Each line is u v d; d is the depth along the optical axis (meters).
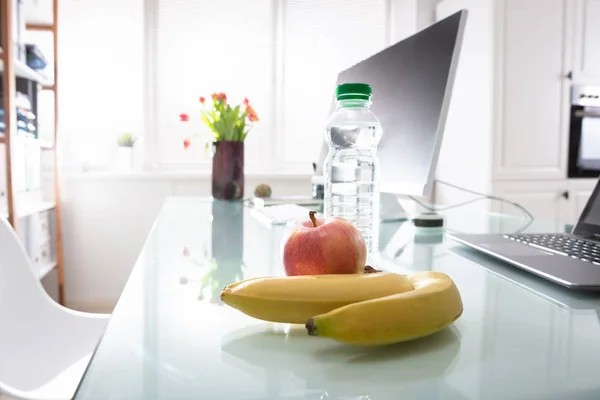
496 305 0.50
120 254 2.89
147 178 2.88
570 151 2.80
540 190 2.76
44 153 2.77
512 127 2.70
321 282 0.40
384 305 0.36
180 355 0.36
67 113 2.90
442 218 1.23
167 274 0.64
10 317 0.96
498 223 1.34
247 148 3.25
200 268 0.68
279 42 3.22
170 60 3.10
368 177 1.20
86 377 0.31
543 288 0.58
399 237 1.05
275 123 3.26
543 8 2.70
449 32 1.08
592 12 2.78
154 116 3.09
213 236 0.99
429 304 0.38
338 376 0.32
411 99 1.21
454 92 2.98
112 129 2.98
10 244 0.99
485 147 2.70
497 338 0.40
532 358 0.35
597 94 2.82
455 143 2.98
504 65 2.66
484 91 2.71
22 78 2.40
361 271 0.52
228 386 0.30
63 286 2.68
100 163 2.97
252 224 1.18
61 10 2.87
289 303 0.39
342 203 1.19
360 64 1.58
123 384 0.30
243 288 0.40
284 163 3.29
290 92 3.26
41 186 2.64
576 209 2.83
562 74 2.75
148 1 3.05
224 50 3.16
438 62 1.11
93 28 2.92
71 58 2.90
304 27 3.26
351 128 1.24
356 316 0.35
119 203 2.87
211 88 3.16
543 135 2.75
